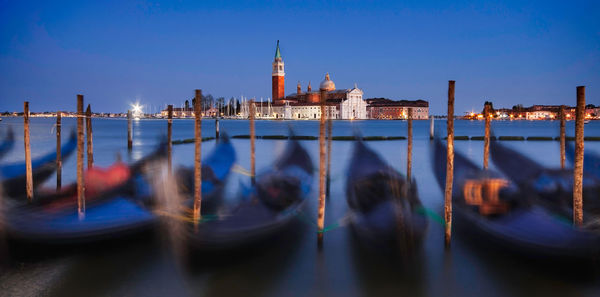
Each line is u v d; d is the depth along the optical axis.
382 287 10.16
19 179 20.34
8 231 12.79
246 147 44.81
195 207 13.75
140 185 17.36
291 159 24.61
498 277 10.59
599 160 24.06
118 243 12.45
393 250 11.86
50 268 10.94
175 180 18.06
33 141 48.91
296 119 186.12
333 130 95.94
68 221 13.48
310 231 13.61
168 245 12.26
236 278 10.56
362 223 13.12
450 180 12.30
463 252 11.91
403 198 15.44
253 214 13.82
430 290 10.02
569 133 81.38
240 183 20.67
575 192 12.59
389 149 44.09
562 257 11.41
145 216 13.96
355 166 20.83
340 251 12.05
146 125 120.62
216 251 11.91
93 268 10.98
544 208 14.59
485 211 14.36
